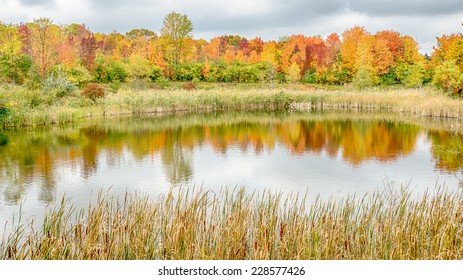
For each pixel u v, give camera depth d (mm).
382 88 52906
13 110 25578
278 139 22094
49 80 32469
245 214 7500
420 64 51281
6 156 17109
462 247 6371
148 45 59500
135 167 15320
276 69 63688
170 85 53875
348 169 14969
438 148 18906
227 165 15773
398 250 6387
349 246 6723
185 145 20219
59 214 7465
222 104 40625
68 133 23719
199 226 7395
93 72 49875
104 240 6648
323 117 32844
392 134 23203
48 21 41812
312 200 11062
